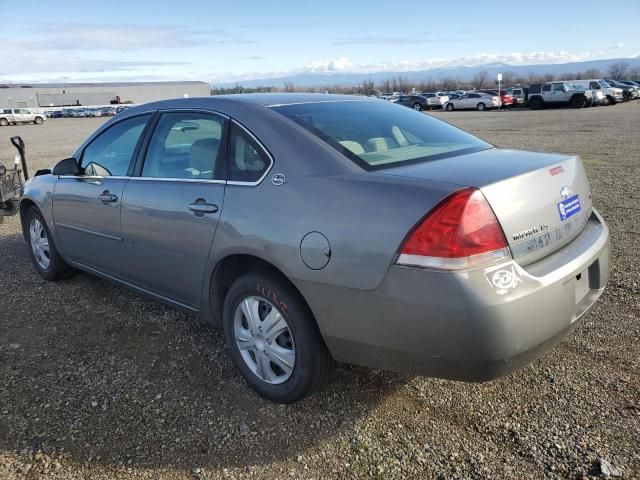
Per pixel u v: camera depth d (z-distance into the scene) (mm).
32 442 2703
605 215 6703
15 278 5102
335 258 2490
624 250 5254
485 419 2787
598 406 2840
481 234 2252
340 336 2559
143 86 113938
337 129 3059
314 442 2676
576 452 2516
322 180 2658
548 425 2711
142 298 4516
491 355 2248
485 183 2355
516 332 2264
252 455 2600
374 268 2383
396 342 2396
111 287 4785
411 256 2297
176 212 3277
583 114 29641
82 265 4469
